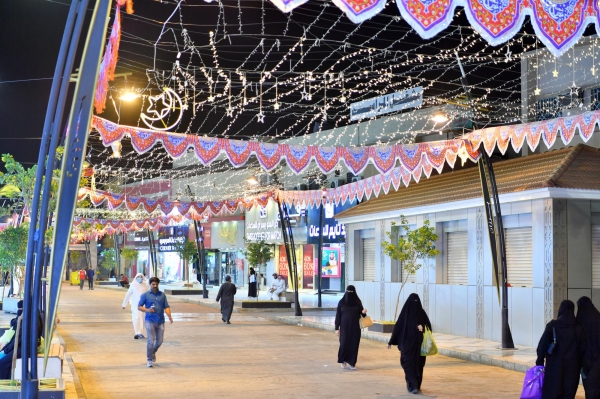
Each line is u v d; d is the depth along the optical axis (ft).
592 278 61.67
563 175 61.87
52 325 25.13
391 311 83.35
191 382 45.50
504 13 21.71
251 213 175.94
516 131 52.60
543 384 34.40
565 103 90.38
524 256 65.10
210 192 170.81
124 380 46.09
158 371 50.06
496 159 95.04
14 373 33.01
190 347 64.80
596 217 62.08
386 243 75.92
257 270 175.94
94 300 142.61
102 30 23.12
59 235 24.58
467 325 70.79
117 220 141.69
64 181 24.30
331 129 135.23
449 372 51.42
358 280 91.35
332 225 146.92
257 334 77.92
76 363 53.57
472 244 70.44
